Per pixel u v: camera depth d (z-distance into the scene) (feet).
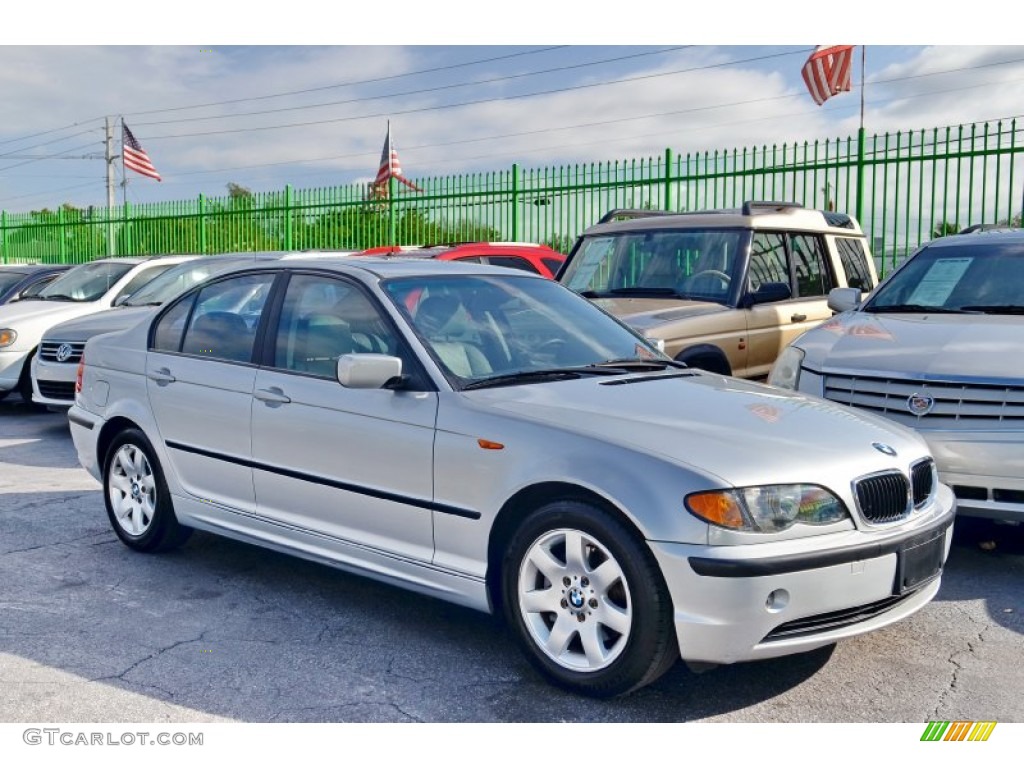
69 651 14.61
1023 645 14.83
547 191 50.37
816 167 41.52
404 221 57.26
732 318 26.63
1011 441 17.24
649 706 12.87
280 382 16.44
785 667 14.07
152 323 19.48
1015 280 21.68
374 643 14.94
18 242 91.66
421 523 14.46
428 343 15.20
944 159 38.29
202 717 12.55
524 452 13.30
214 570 18.48
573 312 17.71
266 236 66.28
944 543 14.11
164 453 18.54
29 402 39.58
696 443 12.67
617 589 12.66
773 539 12.06
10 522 21.81
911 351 19.03
